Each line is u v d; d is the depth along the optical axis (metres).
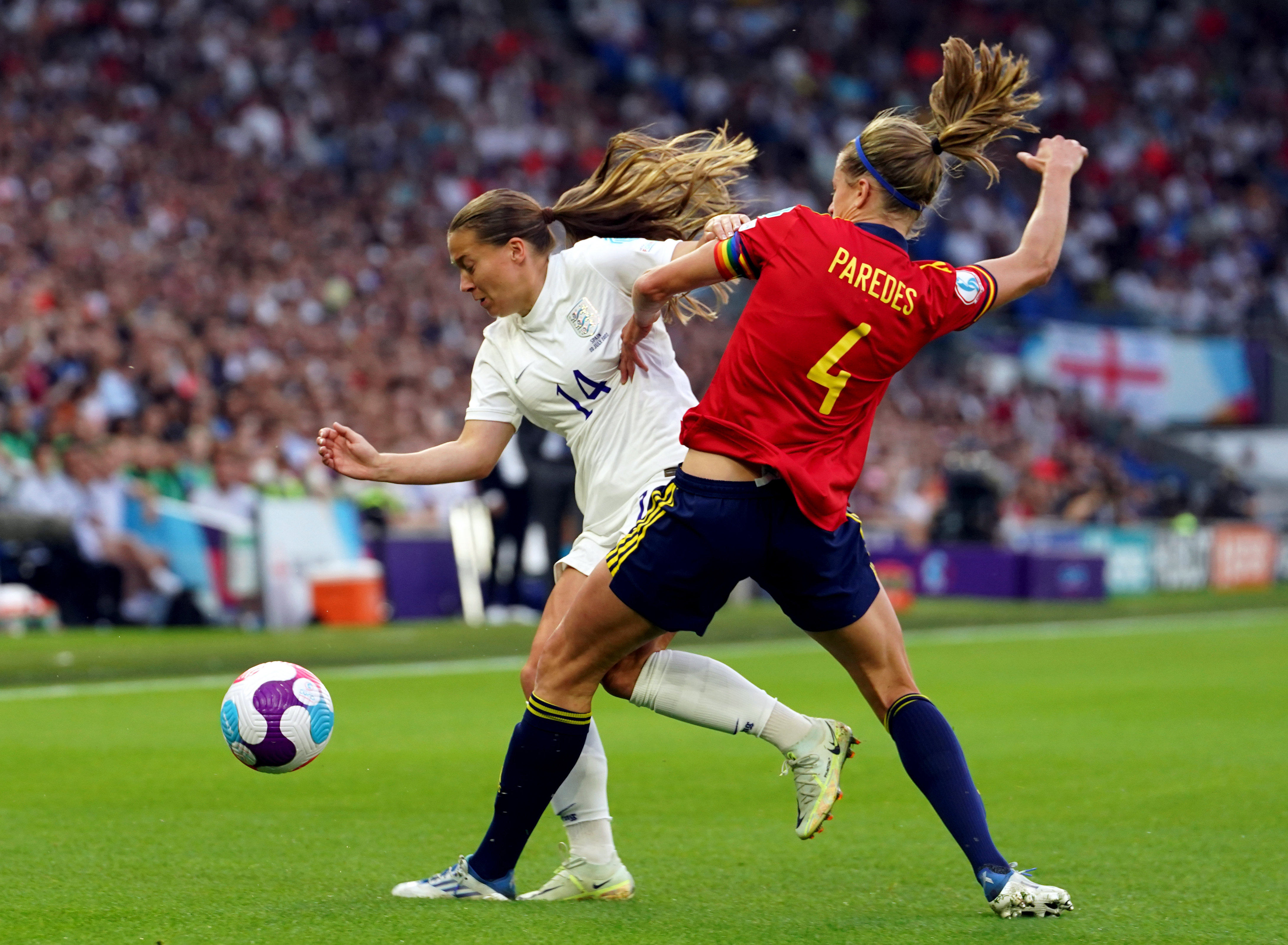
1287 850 11.64
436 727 18.69
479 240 10.12
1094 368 63.44
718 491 9.00
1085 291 71.81
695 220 10.75
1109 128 79.19
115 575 31.83
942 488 51.81
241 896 9.81
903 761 9.45
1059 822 12.82
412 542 35.38
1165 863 11.14
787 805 13.69
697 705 9.94
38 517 30.86
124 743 16.94
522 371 10.39
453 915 9.20
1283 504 63.72
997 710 20.66
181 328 42.06
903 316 9.09
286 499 33.41
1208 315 74.44
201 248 47.88
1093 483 55.56
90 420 34.97
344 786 14.40
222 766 15.48
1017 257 9.66
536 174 62.62
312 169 55.62
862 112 76.06
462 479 10.45
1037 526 49.41
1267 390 66.50
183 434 36.84
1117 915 9.37
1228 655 28.92
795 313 8.97
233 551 32.91
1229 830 12.47
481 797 13.87
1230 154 83.25
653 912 9.44
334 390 43.03
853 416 9.21
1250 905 9.70
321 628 32.91
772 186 69.25
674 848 11.79
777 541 9.05
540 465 33.28
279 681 9.88
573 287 10.31
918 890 10.26
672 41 73.81
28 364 37.47
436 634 31.66
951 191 62.56
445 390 46.34
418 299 51.28
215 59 56.88
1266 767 15.73
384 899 9.73
